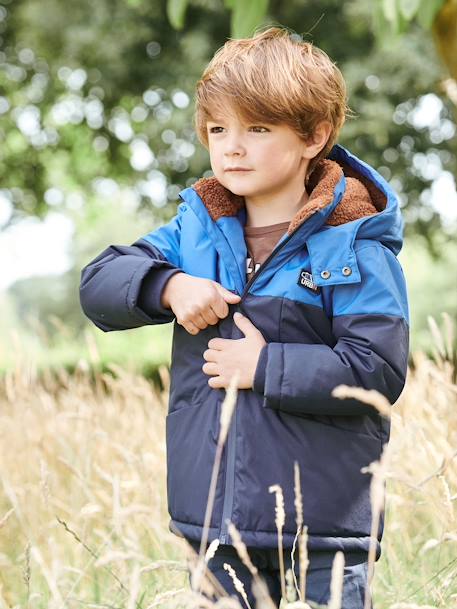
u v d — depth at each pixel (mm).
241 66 1632
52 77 10719
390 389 1586
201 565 1347
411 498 2402
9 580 2293
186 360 1679
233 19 2834
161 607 1806
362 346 1571
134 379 3479
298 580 1579
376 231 1660
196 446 1619
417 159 10023
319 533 1550
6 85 11039
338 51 9500
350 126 9172
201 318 1613
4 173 11570
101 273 1721
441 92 2906
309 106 1656
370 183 1833
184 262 1733
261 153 1628
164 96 10133
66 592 1938
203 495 1588
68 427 3033
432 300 19094
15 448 2889
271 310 1607
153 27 9766
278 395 1534
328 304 1631
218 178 1683
